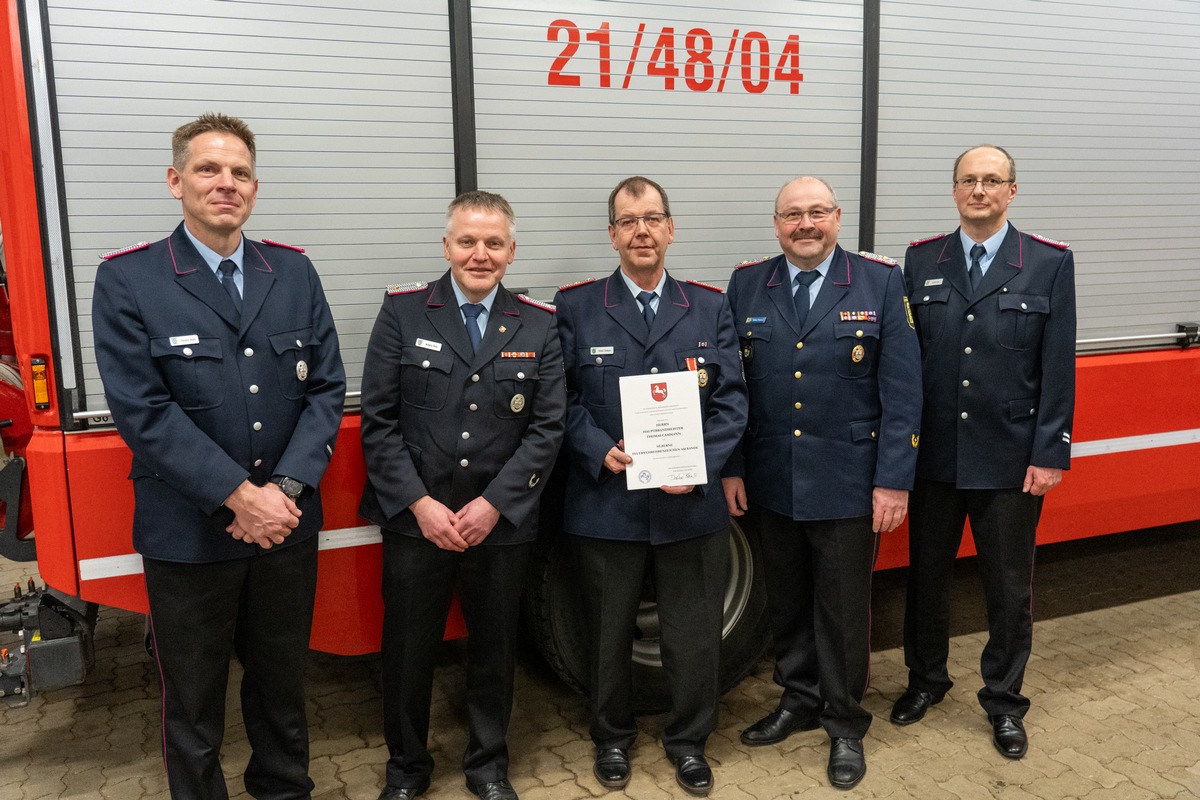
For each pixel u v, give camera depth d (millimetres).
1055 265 2619
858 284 2539
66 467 2238
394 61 2426
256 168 2336
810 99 2869
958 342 2662
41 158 2158
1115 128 3299
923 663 2893
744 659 2951
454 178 2523
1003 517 2674
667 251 2770
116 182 2223
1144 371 3365
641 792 2506
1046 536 3314
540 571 2678
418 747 2416
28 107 2139
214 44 2266
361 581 2555
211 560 2025
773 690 3113
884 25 2926
